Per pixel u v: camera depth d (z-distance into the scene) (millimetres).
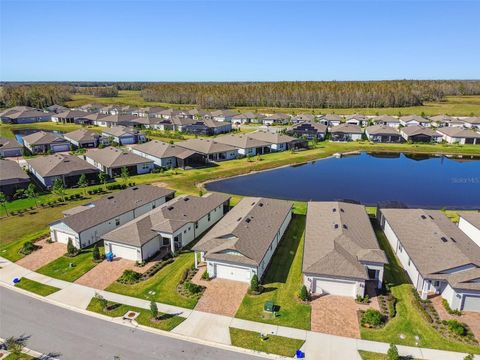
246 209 46844
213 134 124938
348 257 35250
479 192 68125
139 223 42938
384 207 56312
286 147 103438
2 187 62250
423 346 27672
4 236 47531
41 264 40375
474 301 31422
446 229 41156
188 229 44719
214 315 31469
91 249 43781
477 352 27016
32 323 30734
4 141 95125
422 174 80875
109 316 31469
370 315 30047
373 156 100000
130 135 109938
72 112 153000
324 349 27453
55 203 59781
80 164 72812
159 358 26719
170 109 172875
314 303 33094
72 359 26734
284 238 46125
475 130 122562
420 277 33969
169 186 69438
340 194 66625
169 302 33312
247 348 27672
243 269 35906
